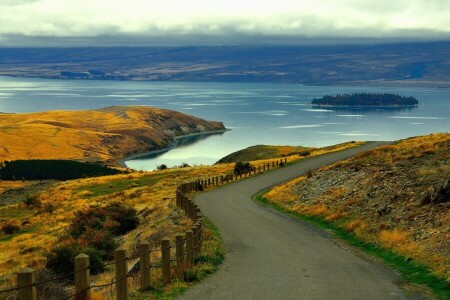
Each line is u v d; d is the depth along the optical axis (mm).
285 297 13070
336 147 89875
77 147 195000
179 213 32844
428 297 13305
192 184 51281
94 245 25531
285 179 56938
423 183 26391
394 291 13898
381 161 38094
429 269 16188
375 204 26891
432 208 21859
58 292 13477
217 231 26000
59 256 20781
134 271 16422
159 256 19703
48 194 69188
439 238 18516
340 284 14656
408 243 19422
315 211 30906
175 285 14062
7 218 55344
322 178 39719
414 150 39281
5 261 29609
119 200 53844
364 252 20109
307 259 18656
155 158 186750
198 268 16156
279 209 36031
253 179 58844
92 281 18594
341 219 27484
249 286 14258
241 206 38031
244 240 23172
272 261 18234
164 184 63625
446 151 36000
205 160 173625
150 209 39438
